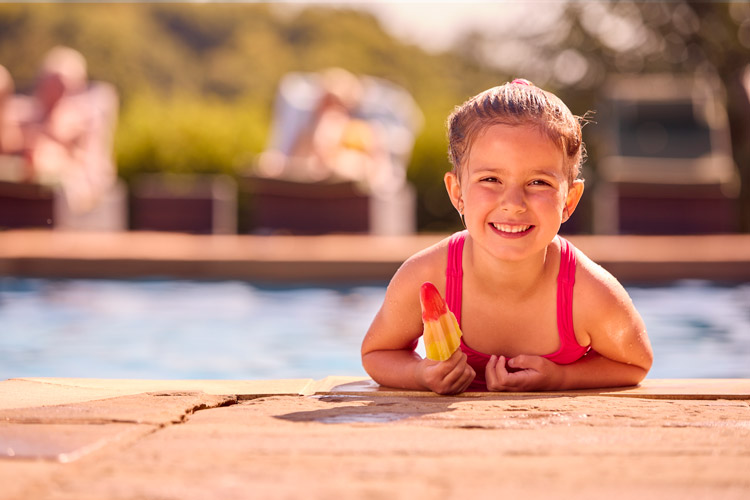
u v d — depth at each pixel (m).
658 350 4.21
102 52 32.16
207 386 1.87
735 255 7.26
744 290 6.53
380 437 1.24
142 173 13.23
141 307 5.82
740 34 15.51
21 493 0.93
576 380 1.87
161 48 33.41
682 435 1.27
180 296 6.38
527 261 1.81
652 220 10.80
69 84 11.48
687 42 15.95
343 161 11.10
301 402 1.66
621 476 1.01
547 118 1.68
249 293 6.56
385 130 12.12
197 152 13.34
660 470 1.04
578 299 1.86
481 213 1.70
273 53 34.28
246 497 0.92
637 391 1.83
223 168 13.37
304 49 34.53
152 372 3.65
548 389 1.86
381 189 11.39
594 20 16.61
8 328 4.94
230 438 1.23
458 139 1.77
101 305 5.89
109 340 4.55
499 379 1.82
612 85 13.77
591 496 0.92
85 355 4.11
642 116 11.84
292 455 1.12
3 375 3.56
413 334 2.00
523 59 17.27
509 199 1.67
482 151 1.70
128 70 32.19
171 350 4.25
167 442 1.21
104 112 11.74
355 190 10.84
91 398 1.69
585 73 16.77
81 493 0.93
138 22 33.84
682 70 15.88
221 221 12.22
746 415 1.46
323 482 0.98
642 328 1.94
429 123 14.02
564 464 1.07
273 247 8.57
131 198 13.07
